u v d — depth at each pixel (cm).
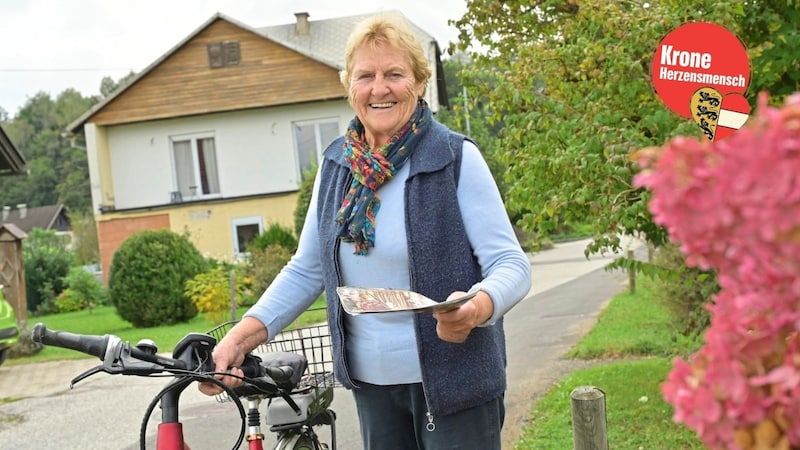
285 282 286
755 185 101
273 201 2341
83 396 904
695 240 108
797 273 103
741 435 111
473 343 252
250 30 2289
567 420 583
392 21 261
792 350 109
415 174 252
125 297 1633
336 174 272
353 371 267
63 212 6950
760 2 504
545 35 642
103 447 688
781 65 481
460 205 251
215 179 2358
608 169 460
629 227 485
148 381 963
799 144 99
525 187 551
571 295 1460
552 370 789
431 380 248
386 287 255
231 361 262
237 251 2350
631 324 999
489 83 603
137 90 2328
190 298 1650
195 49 2309
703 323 556
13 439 739
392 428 269
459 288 248
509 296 232
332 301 267
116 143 2356
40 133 8456
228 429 684
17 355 1243
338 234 259
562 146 518
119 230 2353
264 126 2334
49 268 2472
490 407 260
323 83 2291
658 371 712
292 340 331
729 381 111
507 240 249
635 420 566
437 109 2397
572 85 541
